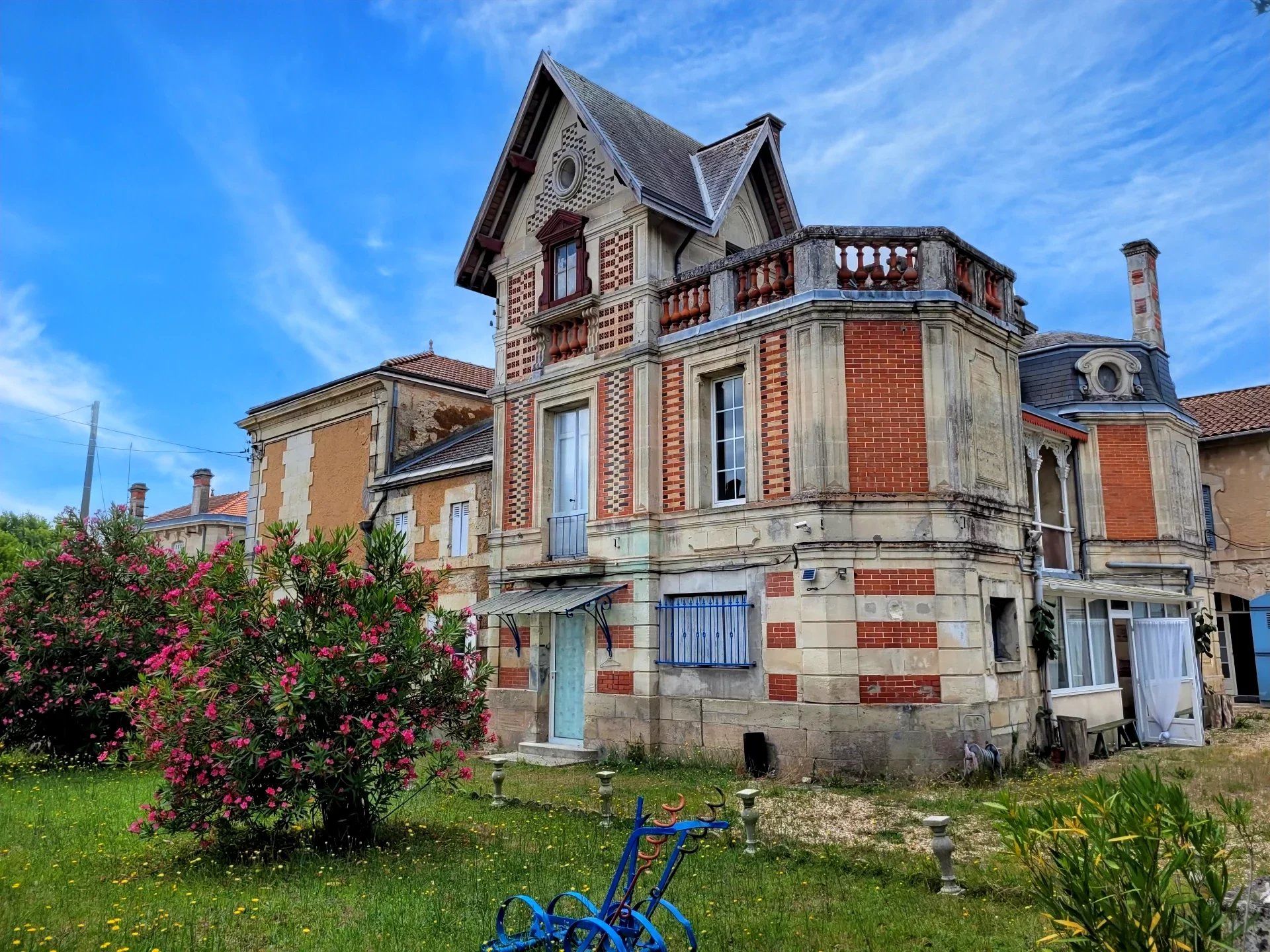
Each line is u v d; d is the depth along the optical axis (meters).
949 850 7.12
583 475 15.88
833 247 12.98
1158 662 16.16
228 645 8.13
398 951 5.66
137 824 7.79
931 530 12.24
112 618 13.87
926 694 11.89
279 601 8.66
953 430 12.49
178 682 8.05
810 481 12.39
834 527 12.20
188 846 8.35
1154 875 3.92
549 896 6.81
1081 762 12.88
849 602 12.05
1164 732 15.83
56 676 13.48
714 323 13.80
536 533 16.08
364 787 8.14
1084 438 19.53
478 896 6.77
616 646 14.33
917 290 12.72
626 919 5.10
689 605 13.70
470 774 8.77
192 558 15.21
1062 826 4.12
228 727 7.61
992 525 12.98
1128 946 3.88
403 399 21.52
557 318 16.00
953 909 6.56
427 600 9.34
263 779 7.88
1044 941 4.15
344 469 22.06
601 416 15.20
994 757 11.76
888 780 11.55
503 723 15.93
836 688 11.83
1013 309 14.48
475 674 9.21
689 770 12.84
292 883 7.14
